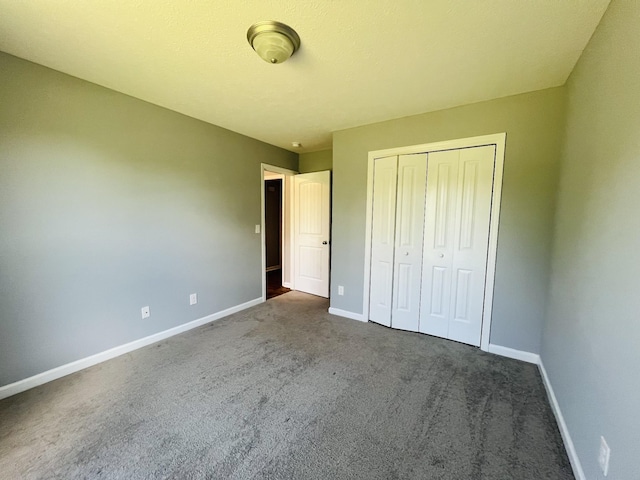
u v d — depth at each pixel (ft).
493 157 7.89
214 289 10.66
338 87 7.14
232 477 4.21
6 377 6.03
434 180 8.93
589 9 4.31
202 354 8.02
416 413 5.65
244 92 7.48
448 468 4.41
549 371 6.43
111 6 4.40
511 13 4.46
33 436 4.94
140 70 6.40
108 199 7.48
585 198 4.86
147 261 8.46
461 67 6.13
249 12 4.51
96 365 7.34
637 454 2.83
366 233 10.37
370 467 4.42
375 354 8.07
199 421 5.37
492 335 8.20
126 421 5.34
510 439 4.99
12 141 5.90
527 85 6.95
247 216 11.93
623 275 3.34
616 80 3.83
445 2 4.24
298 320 10.76
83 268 7.09
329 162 13.89
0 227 5.84
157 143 8.50
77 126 6.82
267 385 6.55
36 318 6.38
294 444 4.85
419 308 9.52
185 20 4.72
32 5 4.37
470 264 8.50
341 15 4.55
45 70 6.26
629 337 3.12
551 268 7.02
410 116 9.12
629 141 3.36
